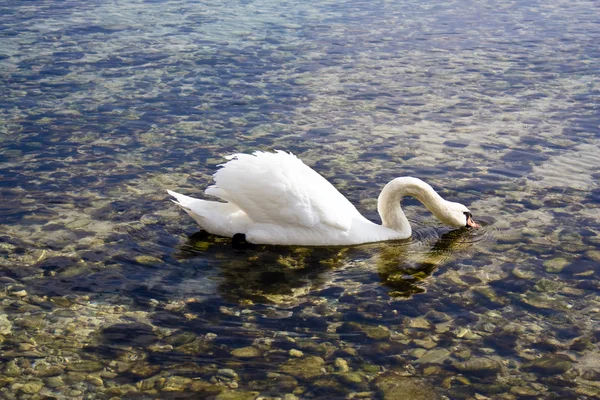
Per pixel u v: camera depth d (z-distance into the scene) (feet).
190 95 58.13
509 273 32.58
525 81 62.95
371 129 51.57
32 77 61.77
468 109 55.98
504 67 67.05
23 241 34.32
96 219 36.86
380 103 57.26
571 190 41.45
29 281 30.89
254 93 59.06
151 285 30.91
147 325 28.02
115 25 80.94
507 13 89.61
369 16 87.45
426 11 90.79
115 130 50.19
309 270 32.68
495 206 39.47
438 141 49.34
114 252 33.58
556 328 28.45
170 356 26.14
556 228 36.88
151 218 37.14
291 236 34.76
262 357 26.21
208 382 24.79
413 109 55.93
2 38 74.23
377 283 31.68
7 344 26.58
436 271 32.78
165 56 69.05
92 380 24.79
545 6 94.12
